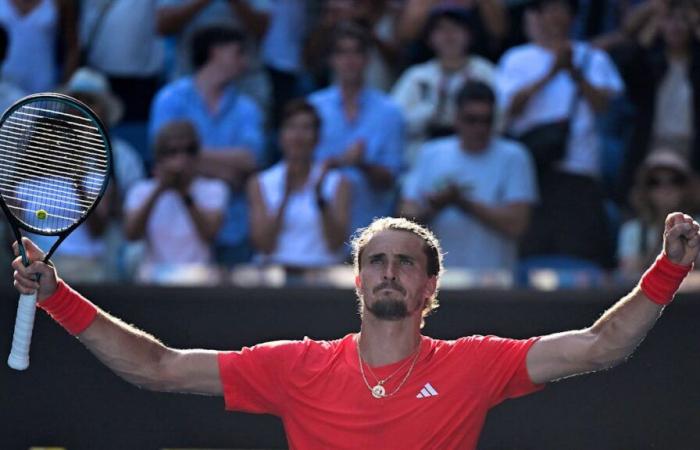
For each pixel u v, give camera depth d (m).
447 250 28.25
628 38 32.09
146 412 23.84
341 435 14.32
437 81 31.36
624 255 28.05
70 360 23.84
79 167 16.56
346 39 29.88
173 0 32.28
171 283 24.55
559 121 30.36
